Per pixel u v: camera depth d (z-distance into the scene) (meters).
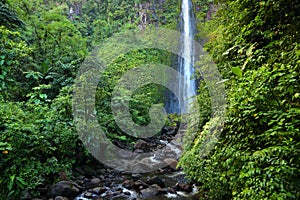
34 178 3.67
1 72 4.88
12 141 3.52
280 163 1.96
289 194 1.82
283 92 2.40
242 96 2.67
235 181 2.42
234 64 4.05
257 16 3.51
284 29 3.31
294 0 3.10
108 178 4.81
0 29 4.99
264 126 2.51
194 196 3.77
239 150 2.54
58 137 4.33
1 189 3.34
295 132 2.08
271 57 3.05
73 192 3.83
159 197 3.81
